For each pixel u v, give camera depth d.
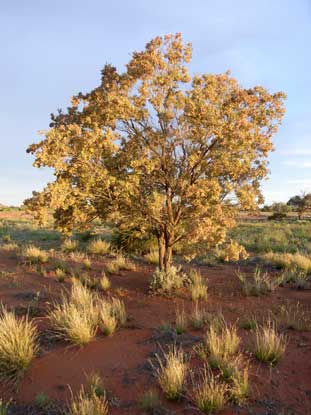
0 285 9.53
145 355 5.55
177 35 8.47
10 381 4.86
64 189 7.54
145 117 8.38
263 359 5.23
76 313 6.30
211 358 5.10
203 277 10.97
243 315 7.44
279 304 8.26
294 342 5.97
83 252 15.73
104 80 8.81
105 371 5.10
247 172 8.40
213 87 8.05
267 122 8.26
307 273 11.57
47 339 6.06
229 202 8.79
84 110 8.77
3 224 32.44
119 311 7.14
